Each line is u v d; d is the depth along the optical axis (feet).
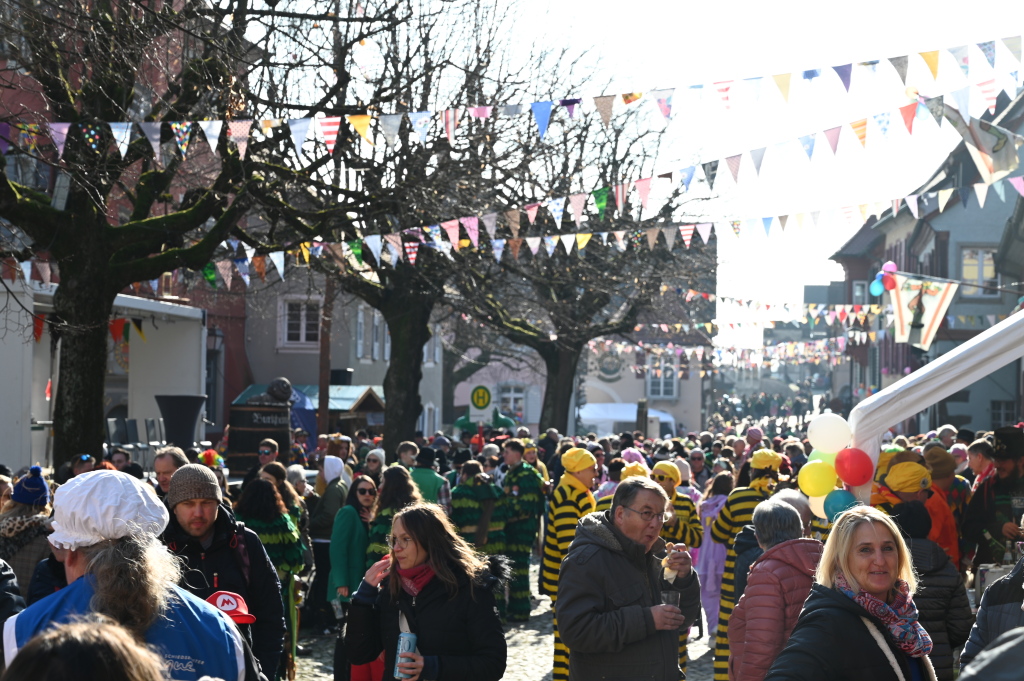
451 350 169.37
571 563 16.63
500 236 73.72
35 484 21.22
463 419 114.11
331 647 35.81
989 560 29.58
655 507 16.57
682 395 266.98
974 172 104.78
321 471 40.73
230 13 41.14
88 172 38.50
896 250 163.53
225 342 128.98
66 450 41.14
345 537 31.71
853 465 25.68
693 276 94.58
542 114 31.30
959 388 26.96
